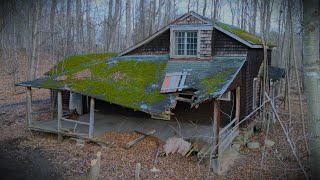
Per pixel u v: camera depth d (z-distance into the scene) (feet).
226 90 37.76
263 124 52.65
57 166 35.76
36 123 50.72
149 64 50.75
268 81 52.60
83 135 44.34
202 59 48.88
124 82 46.26
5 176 31.60
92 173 28.58
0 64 107.76
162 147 41.91
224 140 38.91
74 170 34.76
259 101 56.18
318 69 13.80
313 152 14.20
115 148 42.32
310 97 14.03
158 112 38.52
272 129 52.60
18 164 35.78
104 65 52.60
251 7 83.82
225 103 49.96
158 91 43.06
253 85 51.88
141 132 47.21
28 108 48.91
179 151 39.78
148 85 44.93
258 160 39.14
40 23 97.66
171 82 43.78
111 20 105.60
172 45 50.65
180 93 42.01
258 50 54.49
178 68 47.70
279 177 32.76
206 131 47.14
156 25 118.42
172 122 52.70
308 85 14.08
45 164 36.01
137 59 53.57
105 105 59.00
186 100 40.78
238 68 43.45
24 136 48.62
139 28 119.03
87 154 40.60
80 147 43.55
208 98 35.40
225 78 40.68
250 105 50.85
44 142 46.06
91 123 43.65
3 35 106.01
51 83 46.44
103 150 41.96
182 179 33.32
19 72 102.37
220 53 49.39
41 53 125.90
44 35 113.09
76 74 49.65
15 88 88.38
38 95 84.58
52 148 43.14
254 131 54.03
